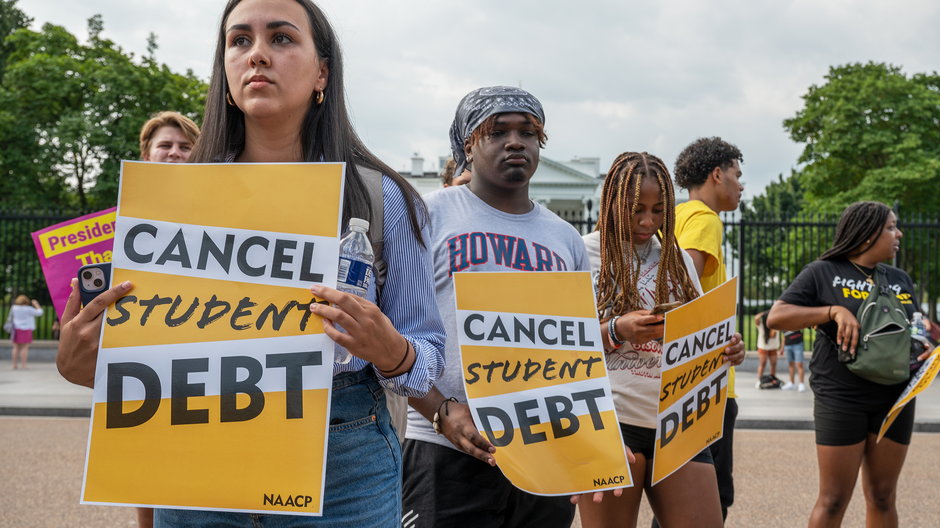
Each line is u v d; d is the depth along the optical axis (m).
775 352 12.19
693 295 2.73
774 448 7.62
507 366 2.17
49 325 16.86
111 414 1.46
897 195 30.20
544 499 2.43
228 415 1.46
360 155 1.73
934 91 32.66
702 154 3.55
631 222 2.64
